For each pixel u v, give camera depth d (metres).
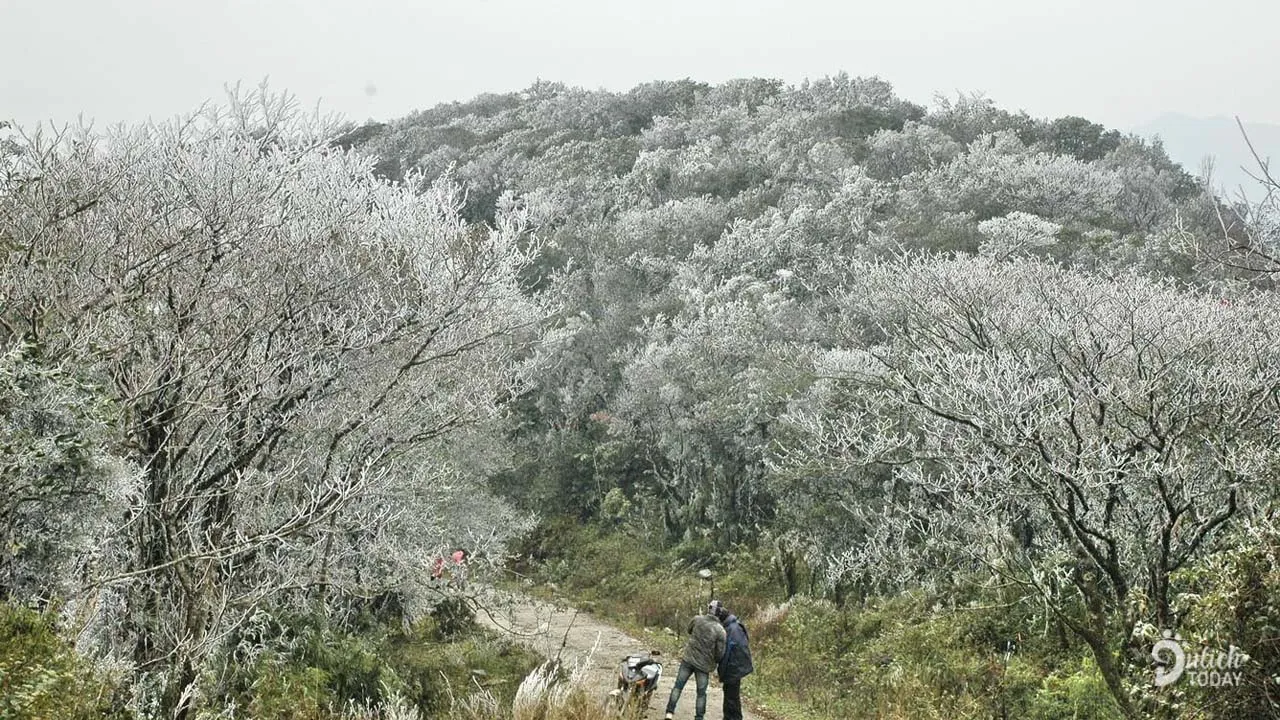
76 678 6.07
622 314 34.56
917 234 34.50
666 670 15.61
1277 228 7.75
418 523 12.59
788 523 21.80
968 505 11.60
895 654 14.12
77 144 8.50
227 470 8.66
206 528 8.90
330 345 9.07
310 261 9.27
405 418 10.36
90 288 7.96
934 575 15.44
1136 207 47.38
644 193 51.50
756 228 39.91
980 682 12.33
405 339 10.08
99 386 6.95
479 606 11.70
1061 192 45.44
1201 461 10.16
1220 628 6.66
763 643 17.25
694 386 26.89
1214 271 14.10
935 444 12.35
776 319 27.86
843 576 18.39
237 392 8.39
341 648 10.86
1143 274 19.86
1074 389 10.95
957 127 67.31
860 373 17.31
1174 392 10.20
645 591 23.31
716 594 21.58
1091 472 9.63
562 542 28.75
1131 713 8.16
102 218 8.37
